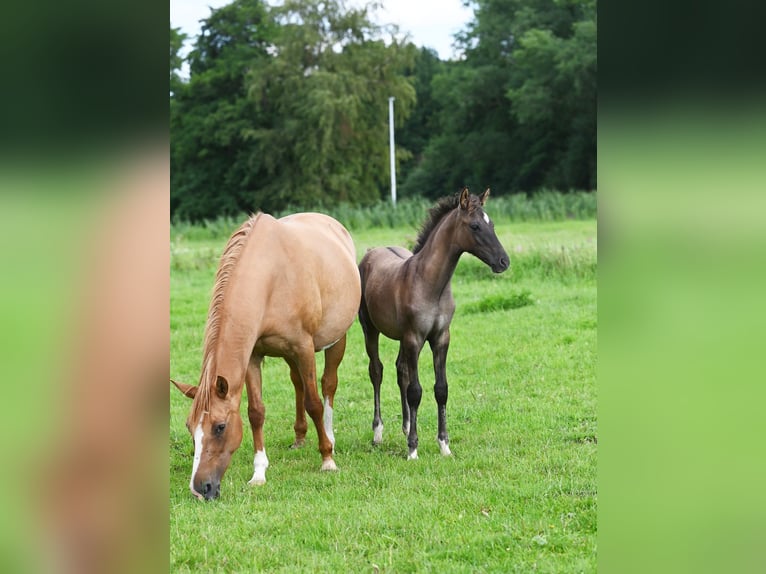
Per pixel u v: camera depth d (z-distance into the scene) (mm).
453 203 6461
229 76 44281
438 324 6355
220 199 44219
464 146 47156
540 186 45562
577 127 42344
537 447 6176
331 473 5887
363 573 4102
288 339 5918
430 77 53625
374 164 45312
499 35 46812
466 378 8234
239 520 4879
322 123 40312
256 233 5777
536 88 42781
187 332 10438
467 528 4652
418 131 53969
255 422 5859
